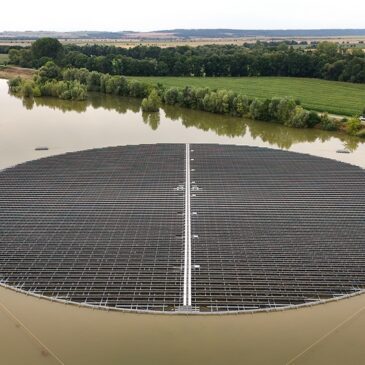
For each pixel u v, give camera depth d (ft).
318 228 143.54
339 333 101.96
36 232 140.56
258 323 104.63
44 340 99.81
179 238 136.87
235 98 343.05
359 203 160.76
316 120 300.81
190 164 200.34
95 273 120.16
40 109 357.82
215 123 323.98
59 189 172.24
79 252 129.49
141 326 103.55
